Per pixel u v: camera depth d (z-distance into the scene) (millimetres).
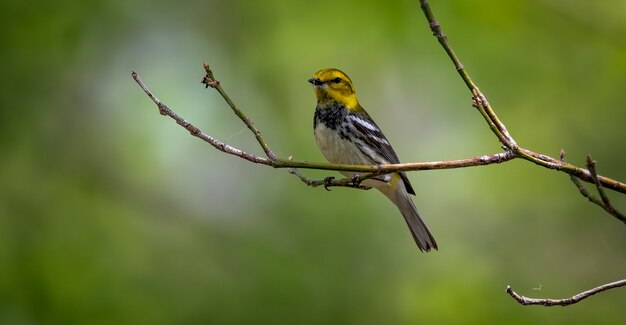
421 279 12227
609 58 13359
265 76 13469
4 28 12898
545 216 13562
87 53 13359
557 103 13492
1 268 12039
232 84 13406
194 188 13172
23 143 13359
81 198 13156
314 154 12922
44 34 13102
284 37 13383
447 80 13305
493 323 11922
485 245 13305
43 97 13359
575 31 13422
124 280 12117
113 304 11750
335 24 13102
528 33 13219
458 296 12086
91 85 13453
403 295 12070
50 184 13203
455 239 13328
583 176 5855
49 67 13312
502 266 13109
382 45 13109
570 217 13531
